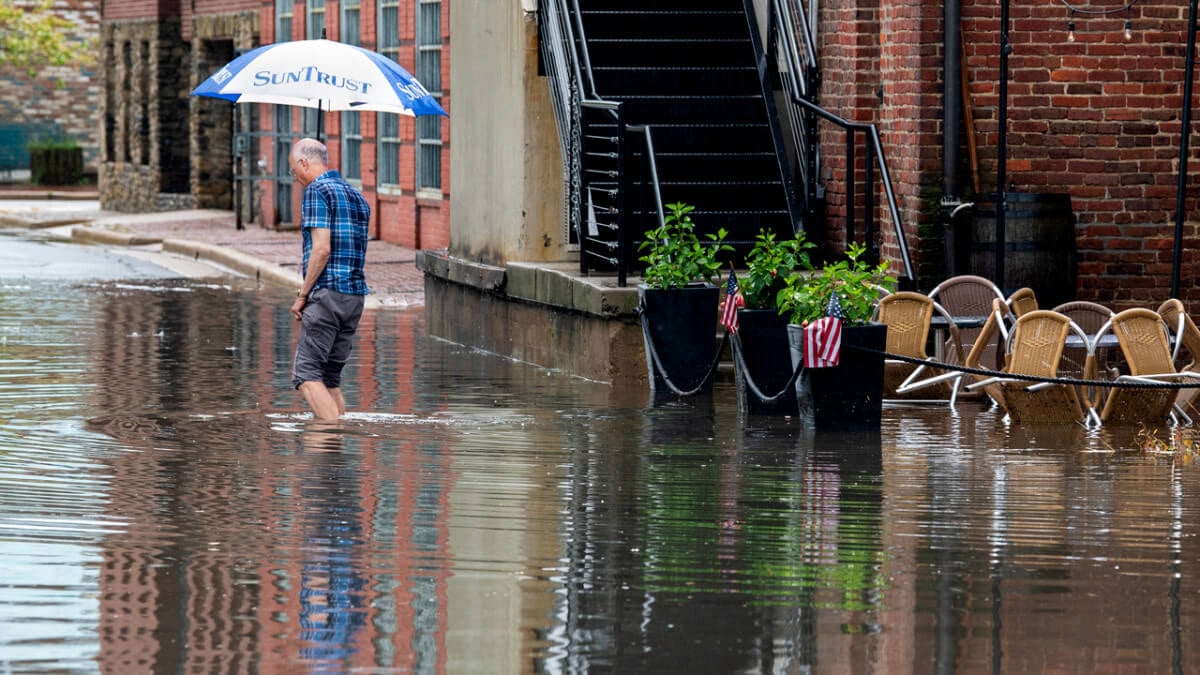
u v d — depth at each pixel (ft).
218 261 221.46
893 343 104.78
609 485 77.20
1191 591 59.41
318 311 95.86
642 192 116.67
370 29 232.12
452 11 145.48
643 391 108.88
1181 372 97.19
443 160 211.00
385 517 69.92
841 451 86.89
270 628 54.29
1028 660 51.75
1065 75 117.08
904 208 119.24
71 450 84.53
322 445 87.04
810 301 94.12
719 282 108.99
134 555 63.05
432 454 84.69
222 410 98.78
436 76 212.02
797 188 127.95
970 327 105.91
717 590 59.16
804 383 93.45
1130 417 96.63
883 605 57.57
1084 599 58.39
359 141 243.60
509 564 62.44
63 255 232.73
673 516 70.74
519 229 128.98
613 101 114.93
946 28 115.34
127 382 110.11
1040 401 95.91
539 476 79.20
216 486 75.87
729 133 128.36
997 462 83.82
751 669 50.85
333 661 51.21
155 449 85.25
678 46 133.69
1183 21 117.50
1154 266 118.83
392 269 198.70
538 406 101.91
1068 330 97.19
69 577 59.82
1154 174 118.21
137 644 52.47
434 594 58.39
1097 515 71.36
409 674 50.19
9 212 331.98
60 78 433.89
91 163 451.94
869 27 122.52
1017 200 110.83
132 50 331.57
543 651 52.39
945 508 72.64
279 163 265.34
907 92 117.91
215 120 305.94
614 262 115.34
